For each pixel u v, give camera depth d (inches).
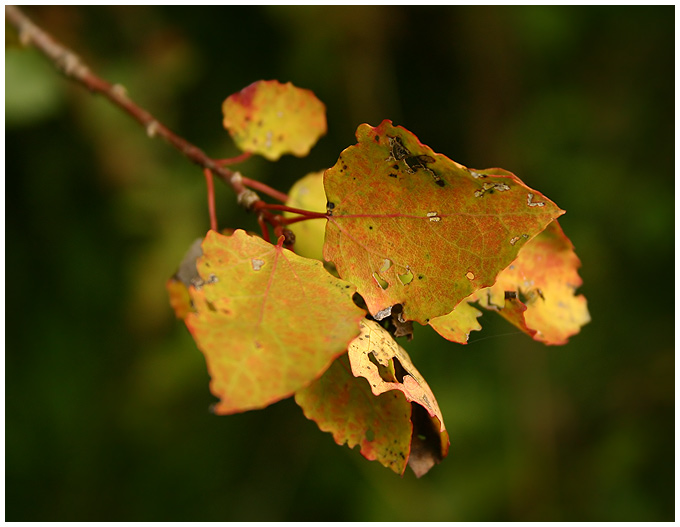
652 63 32.6
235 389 11.8
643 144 32.9
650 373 32.8
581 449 33.0
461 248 13.0
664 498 31.7
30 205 29.5
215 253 12.7
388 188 13.1
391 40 31.5
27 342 30.1
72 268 30.0
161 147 29.0
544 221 12.8
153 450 30.0
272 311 12.4
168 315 29.2
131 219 29.0
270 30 29.9
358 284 13.2
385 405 13.4
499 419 31.4
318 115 16.1
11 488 28.8
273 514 29.4
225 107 16.0
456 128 32.6
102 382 30.3
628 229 32.4
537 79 33.1
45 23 27.0
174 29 29.1
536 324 14.1
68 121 28.1
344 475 29.7
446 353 30.9
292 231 14.2
